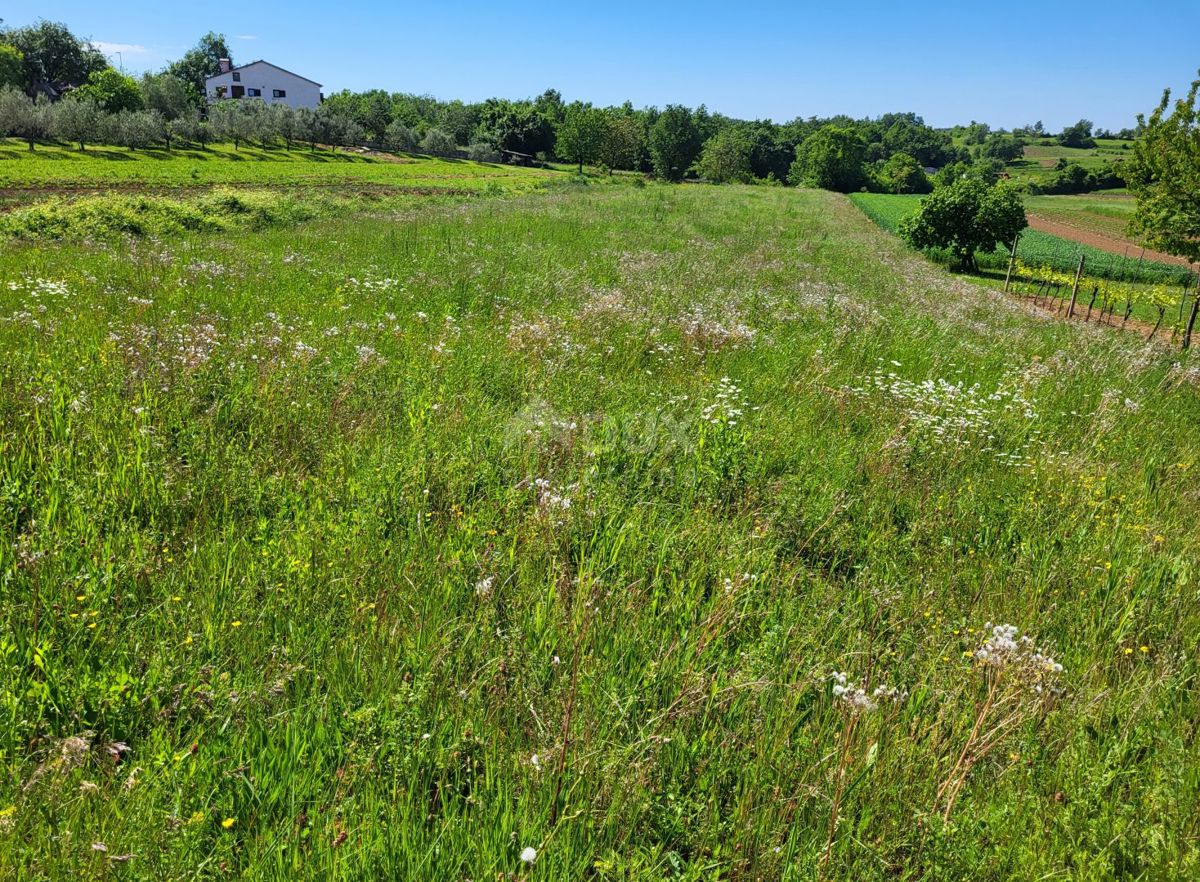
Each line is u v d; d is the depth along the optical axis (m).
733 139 119.62
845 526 5.53
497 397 7.57
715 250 23.19
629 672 3.77
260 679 3.42
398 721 3.20
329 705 3.34
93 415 5.77
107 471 5.03
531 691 3.57
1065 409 9.29
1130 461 7.70
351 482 5.26
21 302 9.41
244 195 28.22
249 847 2.70
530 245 21.00
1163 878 2.88
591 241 22.89
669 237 25.84
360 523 4.81
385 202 37.25
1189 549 5.75
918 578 5.07
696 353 9.72
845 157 123.69
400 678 3.58
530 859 2.61
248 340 8.08
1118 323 22.80
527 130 131.50
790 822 3.13
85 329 8.18
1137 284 34.38
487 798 3.03
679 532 5.24
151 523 4.63
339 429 6.15
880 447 7.09
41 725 3.14
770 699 3.70
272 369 7.14
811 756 3.40
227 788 2.92
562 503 5.09
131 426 5.67
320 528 4.67
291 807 2.85
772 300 14.54
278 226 24.39
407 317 10.45
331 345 8.52
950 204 33.94
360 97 153.12
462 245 19.42
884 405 8.48
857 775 3.29
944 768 3.41
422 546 4.66
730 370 9.30
